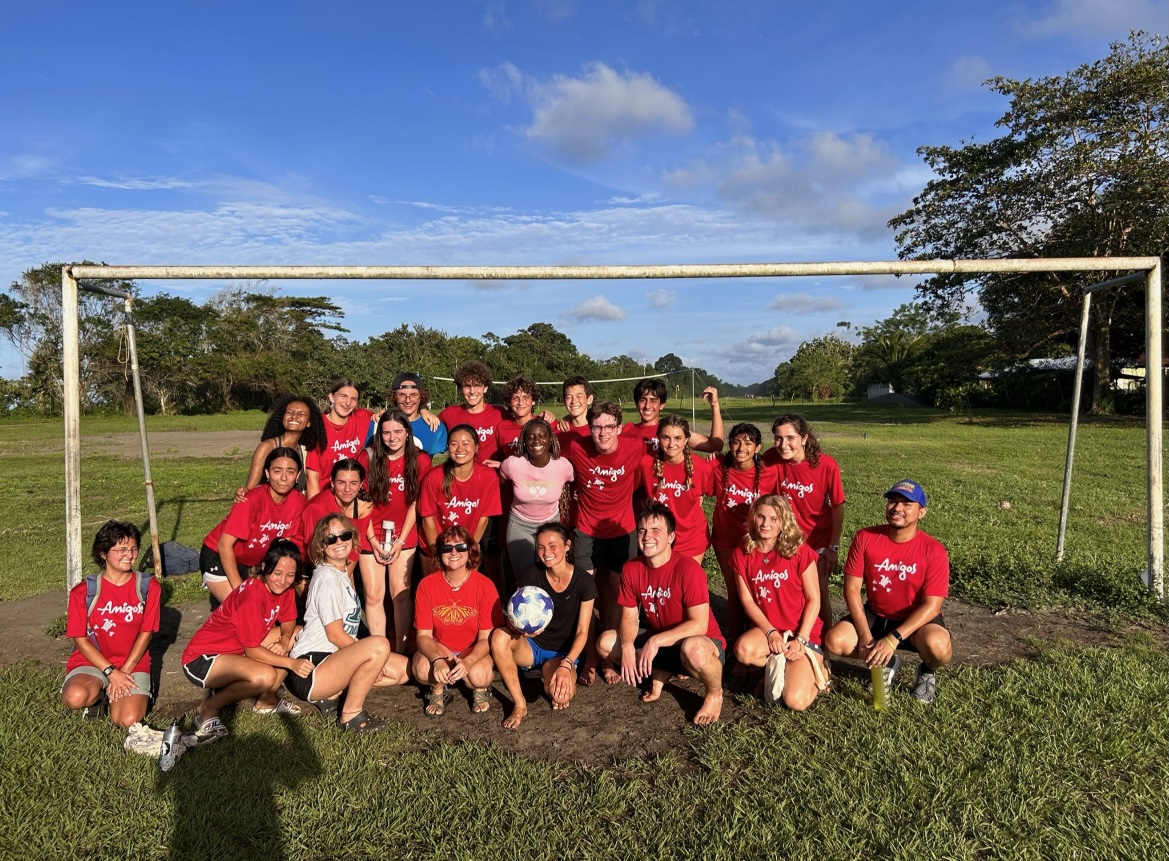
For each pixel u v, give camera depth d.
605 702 4.03
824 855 2.59
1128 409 28.88
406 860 2.61
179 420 38.06
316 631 3.79
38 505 11.05
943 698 3.80
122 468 15.90
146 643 3.97
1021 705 3.68
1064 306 27.11
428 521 4.58
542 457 4.60
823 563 4.74
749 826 2.75
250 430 29.48
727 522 4.73
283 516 4.47
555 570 3.97
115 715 3.69
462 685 4.31
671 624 3.96
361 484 4.32
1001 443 18.77
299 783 3.11
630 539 4.86
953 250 27.86
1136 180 22.62
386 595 5.30
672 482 4.57
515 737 3.62
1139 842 2.60
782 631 4.08
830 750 3.33
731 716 3.78
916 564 3.99
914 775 3.07
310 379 46.06
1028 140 24.94
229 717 3.74
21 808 2.88
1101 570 5.85
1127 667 4.12
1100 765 3.14
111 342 41.34
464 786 3.06
